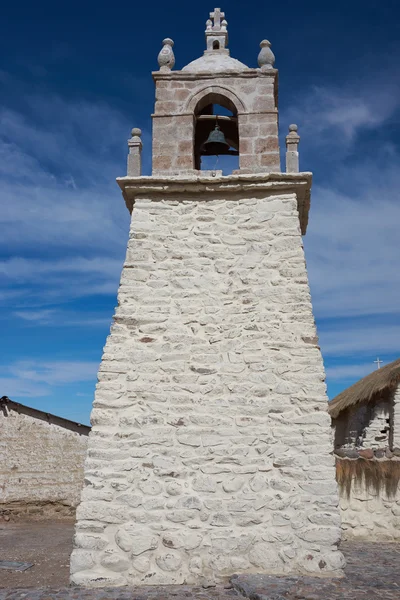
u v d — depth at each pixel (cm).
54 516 2064
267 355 820
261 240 889
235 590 679
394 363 1678
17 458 2089
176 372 818
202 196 923
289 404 793
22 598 662
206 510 751
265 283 863
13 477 2072
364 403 1700
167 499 757
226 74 1004
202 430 786
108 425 791
